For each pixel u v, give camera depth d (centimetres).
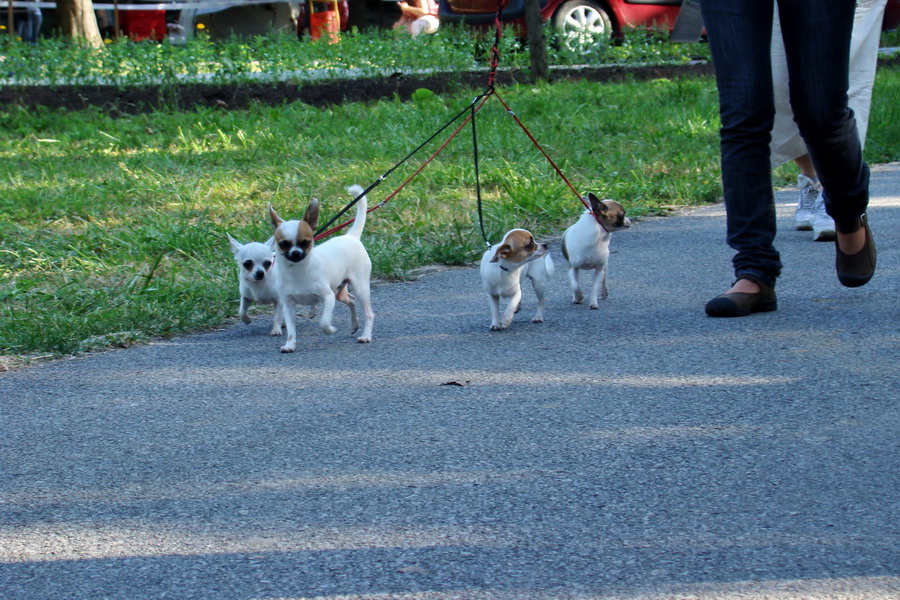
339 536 340
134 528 355
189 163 1242
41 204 1022
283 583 310
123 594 309
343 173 1166
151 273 752
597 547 322
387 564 318
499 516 348
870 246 619
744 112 588
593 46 2095
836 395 450
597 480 373
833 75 541
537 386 494
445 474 387
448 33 2064
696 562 309
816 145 565
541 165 1174
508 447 412
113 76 1783
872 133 1353
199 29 2538
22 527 361
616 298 692
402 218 968
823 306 616
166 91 1720
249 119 1521
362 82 1841
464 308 694
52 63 1784
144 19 2573
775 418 426
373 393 498
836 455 382
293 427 452
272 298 645
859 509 337
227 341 640
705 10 599
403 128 1409
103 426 469
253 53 1997
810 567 302
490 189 1097
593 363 529
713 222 955
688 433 415
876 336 539
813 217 841
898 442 391
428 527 343
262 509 364
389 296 745
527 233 611
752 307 609
